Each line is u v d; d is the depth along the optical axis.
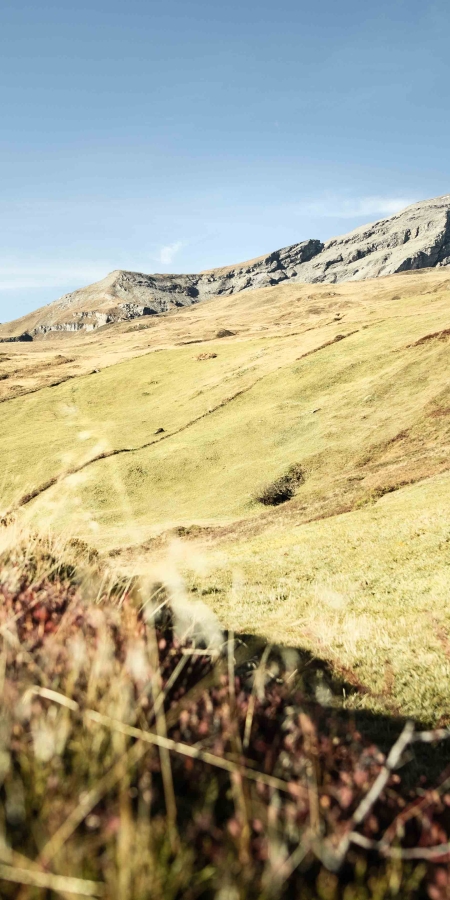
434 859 2.20
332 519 29.81
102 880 1.77
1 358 166.25
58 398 100.00
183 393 91.75
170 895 1.75
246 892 1.82
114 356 147.62
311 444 56.06
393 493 33.09
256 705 3.29
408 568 14.82
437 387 58.69
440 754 4.83
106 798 2.05
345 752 3.08
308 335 109.25
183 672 3.46
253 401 75.88
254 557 21.03
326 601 12.82
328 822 2.28
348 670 7.25
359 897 2.02
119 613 3.72
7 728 2.16
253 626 10.61
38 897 1.62
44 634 3.10
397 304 133.12
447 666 7.21
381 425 54.91
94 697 2.45
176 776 2.45
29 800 1.93
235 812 2.29
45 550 5.17
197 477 57.25
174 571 3.99
